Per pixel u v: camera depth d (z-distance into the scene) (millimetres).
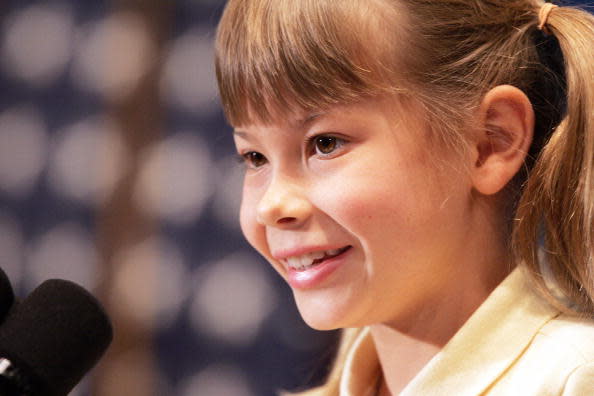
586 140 1371
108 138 4164
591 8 1637
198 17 4172
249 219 1444
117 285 4074
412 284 1367
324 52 1299
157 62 4164
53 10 4332
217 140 4137
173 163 4148
